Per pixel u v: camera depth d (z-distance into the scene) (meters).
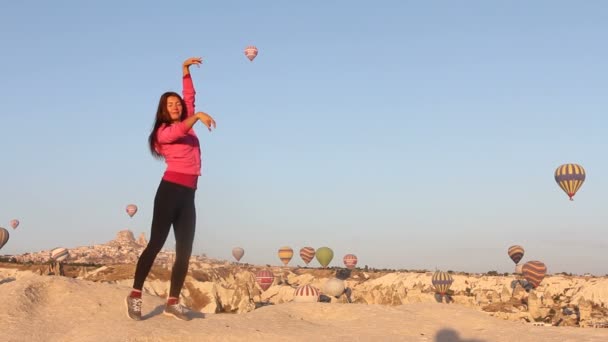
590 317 87.06
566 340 7.09
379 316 8.22
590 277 136.75
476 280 148.00
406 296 109.69
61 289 7.84
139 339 6.26
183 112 7.11
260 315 7.95
